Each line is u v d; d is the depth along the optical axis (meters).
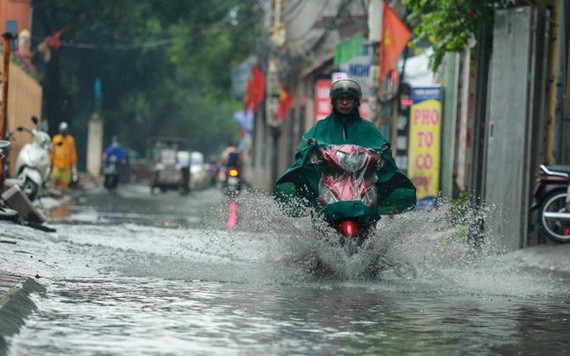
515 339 14.82
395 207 23.03
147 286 19.41
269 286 20.39
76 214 48.44
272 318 15.91
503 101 32.84
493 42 33.53
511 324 16.30
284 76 106.25
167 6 109.31
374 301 18.62
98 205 60.66
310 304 17.81
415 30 37.03
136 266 23.05
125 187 116.00
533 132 31.86
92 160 123.75
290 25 103.94
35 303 16.31
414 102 47.44
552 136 32.06
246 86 119.19
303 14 101.75
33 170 46.50
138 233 35.59
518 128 32.03
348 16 82.00
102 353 12.60
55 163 71.69
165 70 130.50
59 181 72.12
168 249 28.23
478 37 35.81
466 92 45.53
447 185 46.84
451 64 47.09
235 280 21.14
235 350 13.11
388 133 53.41
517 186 31.95
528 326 16.16
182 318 15.55
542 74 31.86
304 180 22.72
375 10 49.66
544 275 25.38
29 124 71.44
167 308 16.52
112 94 128.25
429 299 19.27
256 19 118.94
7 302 15.00
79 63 121.12
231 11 120.31
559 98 31.69
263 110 123.56
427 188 47.00
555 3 31.98
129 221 44.44
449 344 14.16
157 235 34.66
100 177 122.94
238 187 82.31
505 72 32.78
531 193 31.83
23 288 16.81
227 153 83.69
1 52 55.06
